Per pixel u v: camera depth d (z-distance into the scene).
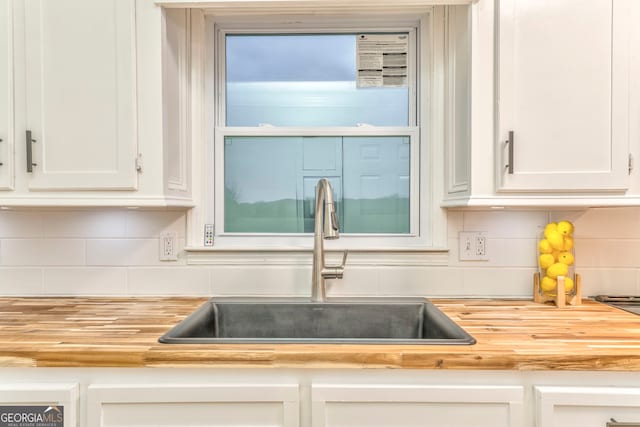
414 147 1.64
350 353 0.94
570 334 1.08
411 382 0.96
